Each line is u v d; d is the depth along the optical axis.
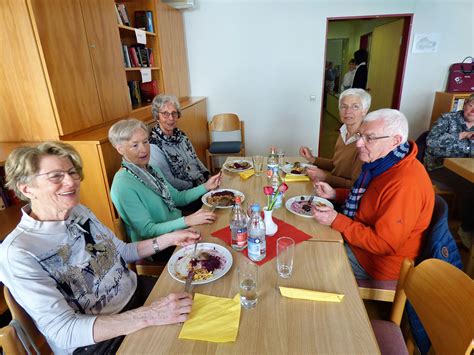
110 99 2.35
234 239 1.21
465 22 3.62
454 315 0.80
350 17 3.72
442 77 3.86
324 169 2.35
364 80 5.36
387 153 1.33
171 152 2.24
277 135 4.30
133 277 1.24
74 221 1.03
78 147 1.83
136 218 1.45
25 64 1.71
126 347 0.78
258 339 0.78
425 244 1.30
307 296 0.91
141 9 3.11
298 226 1.36
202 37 3.94
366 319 0.84
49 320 0.85
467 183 2.41
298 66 3.96
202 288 0.98
